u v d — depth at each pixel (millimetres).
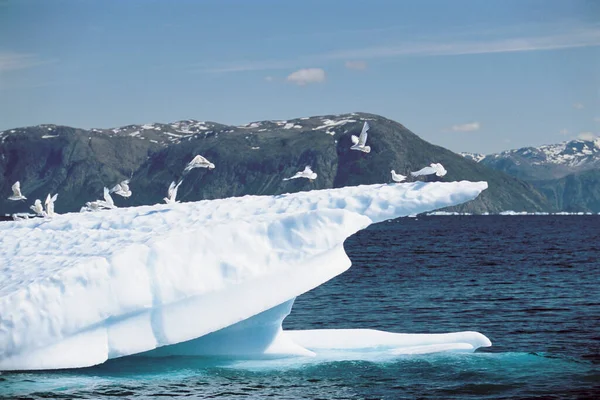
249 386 20828
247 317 21781
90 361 21312
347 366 22969
